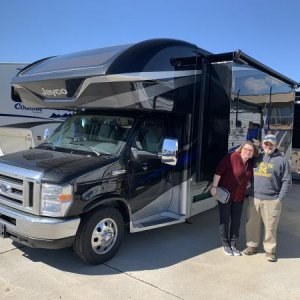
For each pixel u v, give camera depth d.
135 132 5.54
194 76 6.11
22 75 6.21
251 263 5.39
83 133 5.97
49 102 5.98
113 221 5.16
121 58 5.19
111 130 5.71
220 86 6.34
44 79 5.69
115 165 5.13
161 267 5.09
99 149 5.50
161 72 5.55
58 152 5.61
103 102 5.39
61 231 4.55
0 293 4.24
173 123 6.21
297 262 5.50
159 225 5.73
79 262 5.11
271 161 5.38
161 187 5.93
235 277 4.91
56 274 4.75
